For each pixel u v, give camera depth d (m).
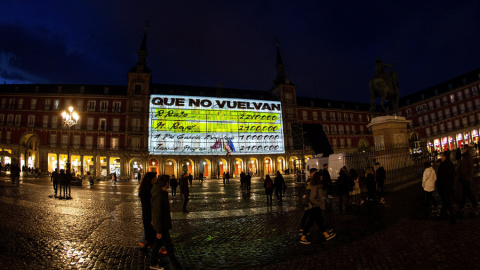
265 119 59.19
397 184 13.23
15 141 47.16
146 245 6.14
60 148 47.94
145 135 51.34
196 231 8.47
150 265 5.19
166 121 52.62
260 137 58.03
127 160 50.09
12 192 16.97
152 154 51.09
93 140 50.12
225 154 54.66
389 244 5.73
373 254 5.24
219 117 55.72
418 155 16.31
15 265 5.22
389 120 14.47
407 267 4.50
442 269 4.29
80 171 48.59
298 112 64.06
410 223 7.21
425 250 5.16
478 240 5.37
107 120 51.34
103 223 9.33
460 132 57.03
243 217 10.58
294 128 40.72
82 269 5.16
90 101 51.41
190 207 14.05
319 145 33.06
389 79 16.30
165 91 55.22
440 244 5.38
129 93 52.34
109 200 15.91
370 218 8.33
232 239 7.32
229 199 17.22
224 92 61.06
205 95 57.12
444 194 7.04
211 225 9.32
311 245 6.21
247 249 6.31
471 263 4.39
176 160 52.22
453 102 58.69
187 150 52.88
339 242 6.22
